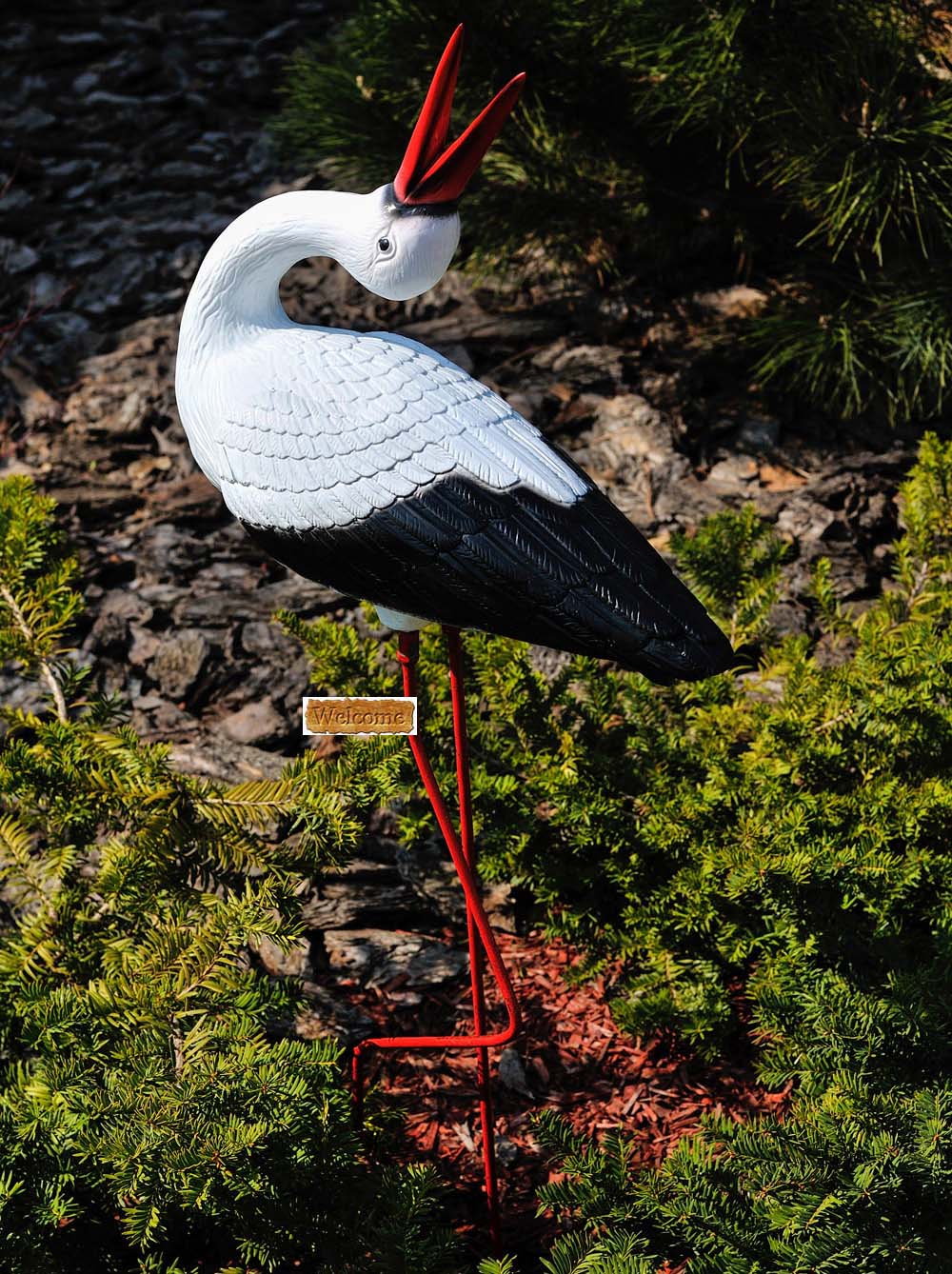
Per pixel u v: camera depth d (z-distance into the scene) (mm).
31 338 5648
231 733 3676
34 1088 2104
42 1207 1917
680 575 3914
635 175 4863
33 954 2471
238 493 1931
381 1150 2406
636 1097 2703
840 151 3982
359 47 4598
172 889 2494
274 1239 2025
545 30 4352
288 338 1924
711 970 2680
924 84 4117
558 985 2986
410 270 1840
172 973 2266
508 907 3137
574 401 4758
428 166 1793
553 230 4824
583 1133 2615
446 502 1827
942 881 2648
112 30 7742
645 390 4785
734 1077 2736
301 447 1861
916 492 3236
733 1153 2016
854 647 3754
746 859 2477
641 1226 2039
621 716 3070
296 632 2943
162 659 3875
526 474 1853
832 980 2271
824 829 2643
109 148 6914
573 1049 2824
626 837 2809
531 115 4648
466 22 4246
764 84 3941
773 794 2703
